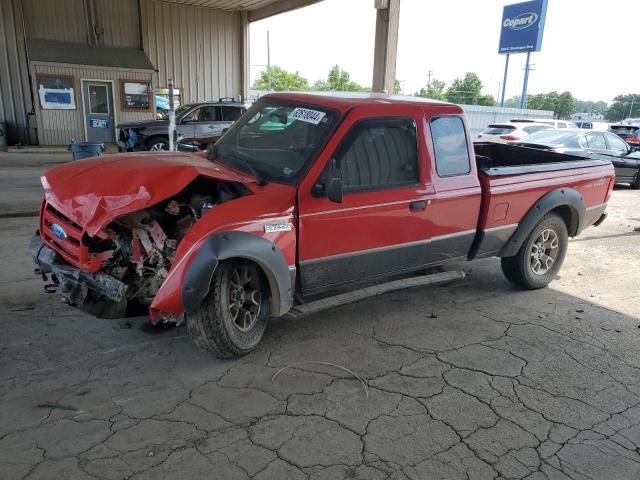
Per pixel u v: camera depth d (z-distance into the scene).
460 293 5.35
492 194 4.67
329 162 3.71
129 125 14.77
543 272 5.54
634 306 5.21
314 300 4.07
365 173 3.92
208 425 2.98
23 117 17.89
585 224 5.71
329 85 70.81
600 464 2.83
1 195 9.02
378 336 4.24
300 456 2.76
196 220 3.59
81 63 17.53
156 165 3.55
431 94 70.81
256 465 2.67
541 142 13.22
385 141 4.02
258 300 3.74
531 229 5.11
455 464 2.77
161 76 20.53
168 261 3.46
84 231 3.19
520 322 4.66
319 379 3.53
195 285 3.18
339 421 3.08
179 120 15.03
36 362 3.55
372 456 2.79
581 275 6.18
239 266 3.49
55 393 3.21
